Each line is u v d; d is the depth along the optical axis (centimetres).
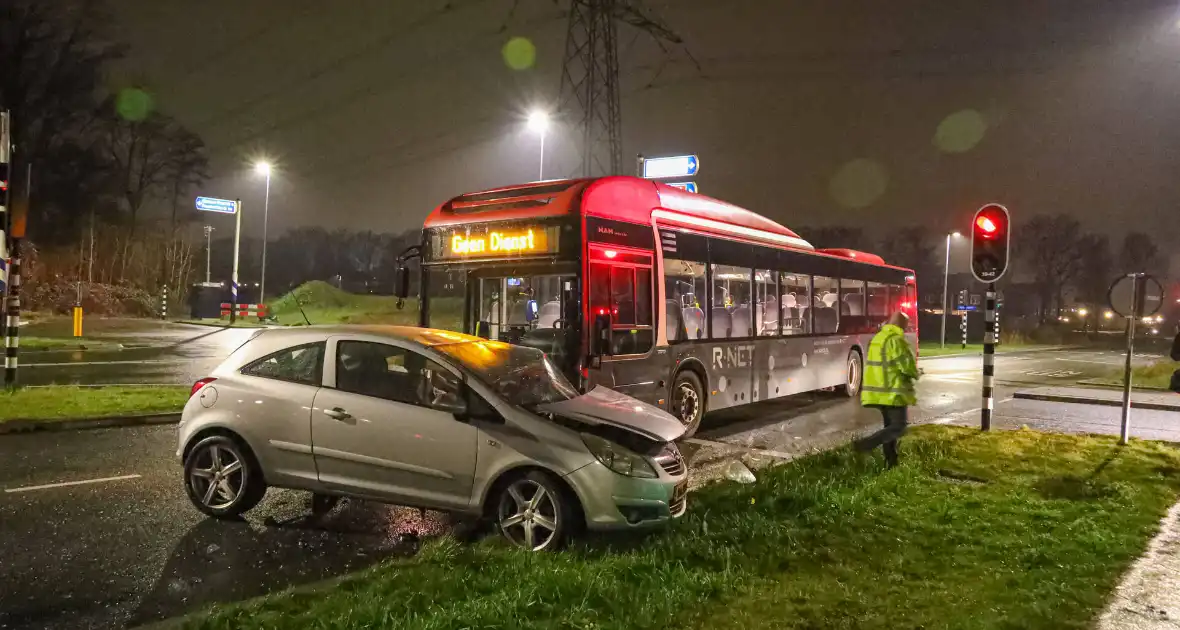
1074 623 459
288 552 602
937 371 2769
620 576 511
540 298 1020
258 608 460
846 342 1672
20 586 524
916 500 723
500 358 674
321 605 458
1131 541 609
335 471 641
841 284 1666
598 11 2973
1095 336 7131
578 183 980
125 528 651
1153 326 8188
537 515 591
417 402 627
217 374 693
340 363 659
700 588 489
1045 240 8050
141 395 1295
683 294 1137
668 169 2473
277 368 679
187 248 5862
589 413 627
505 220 995
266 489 716
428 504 614
